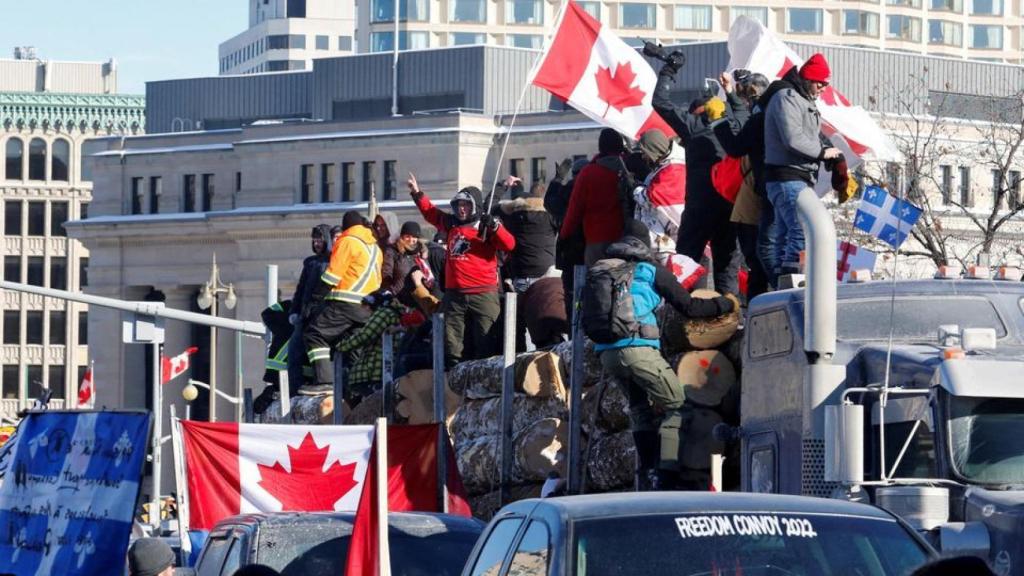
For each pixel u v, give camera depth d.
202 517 33.84
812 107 29.62
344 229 43.16
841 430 21.55
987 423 21.73
